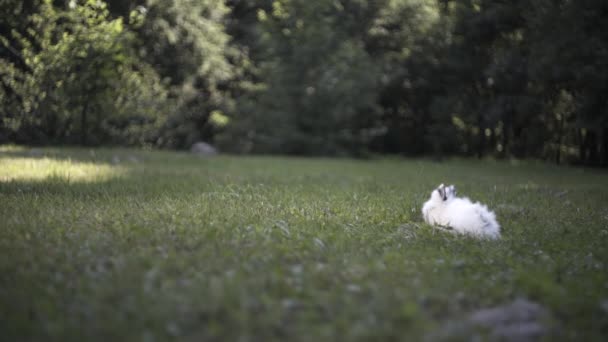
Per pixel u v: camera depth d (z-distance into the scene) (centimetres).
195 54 3114
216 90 3625
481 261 573
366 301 427
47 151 1742
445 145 3666
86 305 402
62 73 2192
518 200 1093
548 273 511
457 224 725
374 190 1191
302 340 357
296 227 697
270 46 3400
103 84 2344
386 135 3956
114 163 1596
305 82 3362
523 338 364
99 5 2283
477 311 416
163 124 2903
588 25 2142
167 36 2955
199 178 1268
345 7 3569
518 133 3306
